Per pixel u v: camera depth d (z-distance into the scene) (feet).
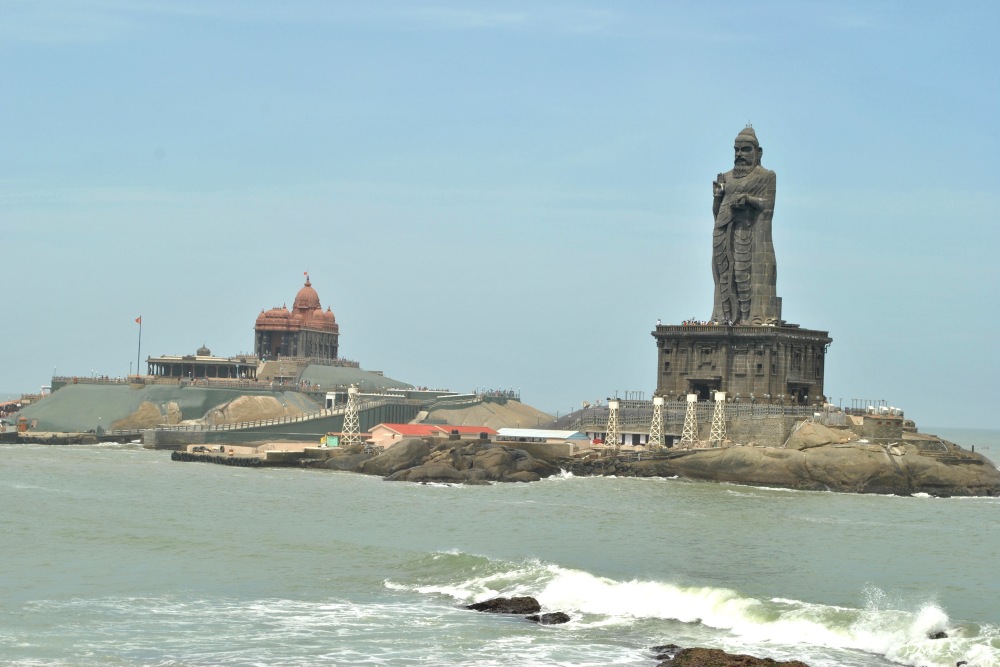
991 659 358.43
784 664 345.51
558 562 525.75
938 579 512.63
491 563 490.49
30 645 372.99
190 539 562.66
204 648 373.81
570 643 382.83
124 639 382.01
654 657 368.07
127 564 501.56
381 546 554.46
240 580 471.62
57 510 654.94
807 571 522.06
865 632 390.63
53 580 466.29
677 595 431.84
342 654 369.30
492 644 380.78
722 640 387.96
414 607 427.74
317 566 500.33
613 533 623.77
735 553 567.59
